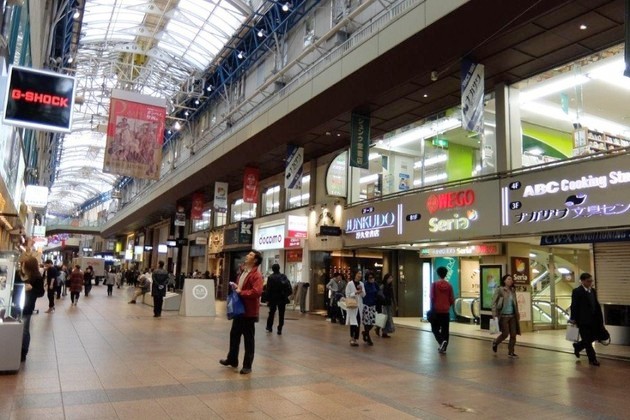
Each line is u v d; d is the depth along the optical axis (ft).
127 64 91.09
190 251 115.85
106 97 98.73
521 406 17.51
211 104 94.94
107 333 33.83
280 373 22.03
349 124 52.21
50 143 114.21
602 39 34.09
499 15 30.91
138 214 135.44
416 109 47.44
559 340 37.83
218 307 68.03
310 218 65.00
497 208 37.50
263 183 81.71
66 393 17.25
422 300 58.44
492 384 21.22
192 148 93.86
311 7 58.80
